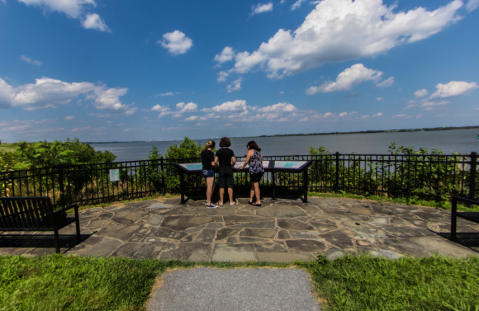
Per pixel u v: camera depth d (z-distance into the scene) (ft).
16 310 6.90
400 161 19.08
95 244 12.07
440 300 7.13
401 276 8.41
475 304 6.92
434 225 13.78
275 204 18.97
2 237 12.96
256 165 18.16
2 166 23.45
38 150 21.91
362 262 9.41
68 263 9.62
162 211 17.57
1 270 8.98
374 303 7.09
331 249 11.03
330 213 16.43
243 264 9.71
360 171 21.75
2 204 10.79
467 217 10.87
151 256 10.71
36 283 8.18
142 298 7.59
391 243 11.55
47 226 10.89
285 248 11.25
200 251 11.09
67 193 21.35
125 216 16.49
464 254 10.33
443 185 18.92
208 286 8.28
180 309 7.15
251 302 7.41
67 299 7.37
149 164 22.39
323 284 8.20
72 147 27.99
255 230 13.60
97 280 8.41
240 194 22.61
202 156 18.31
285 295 7.73
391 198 19.39
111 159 33.17
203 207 18.48
